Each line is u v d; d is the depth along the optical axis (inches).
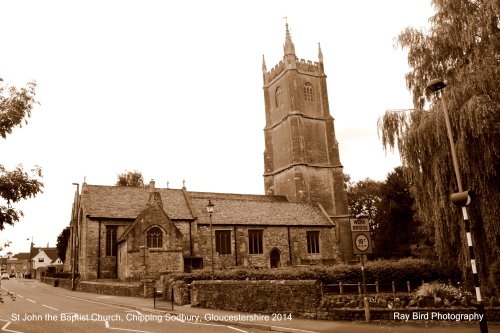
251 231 1898.4
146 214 1520.7
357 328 560.7
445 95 692.7
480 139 631.2
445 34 741.3
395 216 2070.6
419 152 720.3
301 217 2100.1
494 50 685.3
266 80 2765.7
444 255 741.9
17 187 446.3
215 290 860.0
